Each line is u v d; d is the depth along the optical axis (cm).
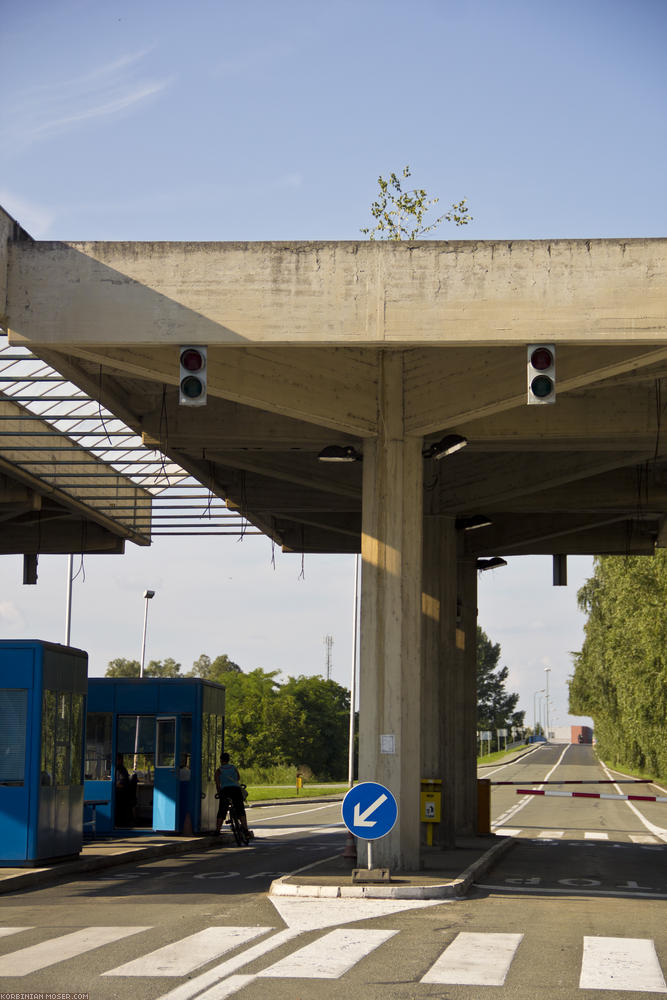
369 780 2052
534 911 1627
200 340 1864
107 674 19375
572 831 4038
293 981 1056
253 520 3825
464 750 3756
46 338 1864
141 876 2186
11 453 3016
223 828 3816
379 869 1839
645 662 5762
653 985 1066
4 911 1628
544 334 1834
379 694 2066
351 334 1859
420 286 1861
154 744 3206
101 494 3619
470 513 3547
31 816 2145
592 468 2961
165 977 1078
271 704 11244
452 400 2095
